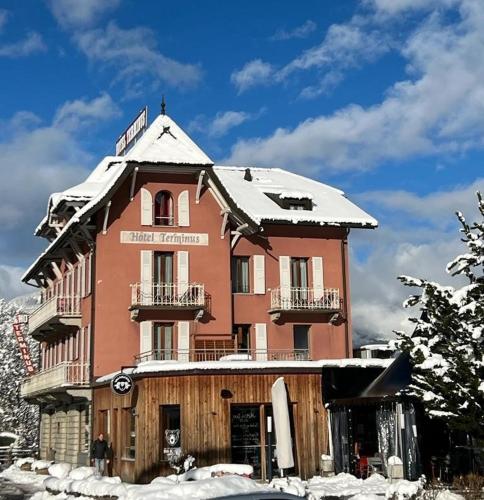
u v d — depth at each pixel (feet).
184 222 115.14
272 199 130.00
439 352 61.72
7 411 192.44
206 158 114.32
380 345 123.85
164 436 88.02
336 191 138.00
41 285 154.30
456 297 59.36
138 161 110.93
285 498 32.81
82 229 111.14
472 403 58.18
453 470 80.59
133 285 111.04
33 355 200.13
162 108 124.88
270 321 119.65
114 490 61.05
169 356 111.14
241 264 120.47
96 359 108.88
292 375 91.20
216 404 88.53
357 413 95.20
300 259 123.54
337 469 88.69
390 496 62.69
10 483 102.73
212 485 48.39
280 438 80.64
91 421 108.17
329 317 122.01
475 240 60.34
